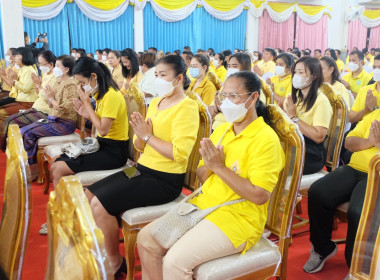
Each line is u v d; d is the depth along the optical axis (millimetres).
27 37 7324
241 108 1556
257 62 9141
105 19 9602
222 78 5629
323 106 2406
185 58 5480
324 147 2557
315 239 2070
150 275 1648
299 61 2438
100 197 1873
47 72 4070
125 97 2762
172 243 1512
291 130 1642
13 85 4809
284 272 1737
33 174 3461
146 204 1939
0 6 6574
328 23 12867
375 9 14109
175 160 1895
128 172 2004
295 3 12062
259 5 11602
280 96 4004
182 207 1611
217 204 1583
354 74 4938
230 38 11578
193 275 1453
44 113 3789
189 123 1917
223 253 1473
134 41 10188
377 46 14688
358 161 2105
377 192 1290
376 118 2082
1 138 3852
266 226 1781
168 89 1974
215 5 10984
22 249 1161
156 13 10336
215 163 1501
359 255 1343
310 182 2381
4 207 1311
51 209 900
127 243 1889
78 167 2453
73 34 9328
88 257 673
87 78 2436
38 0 8633
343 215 2016
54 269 886
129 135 2668
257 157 1508
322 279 2045
